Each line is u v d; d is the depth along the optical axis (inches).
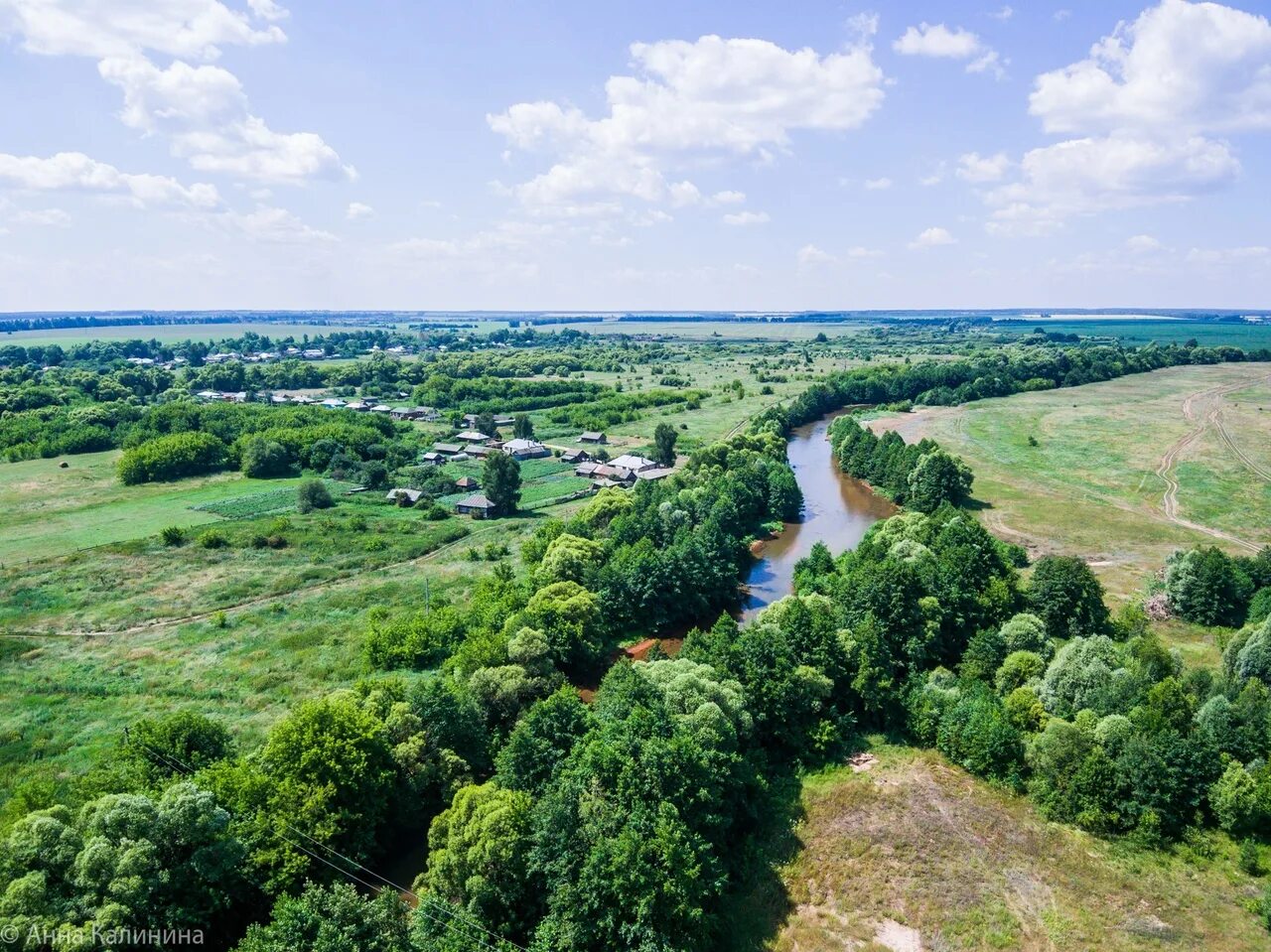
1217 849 2269.9
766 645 2925.7
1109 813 2381.9
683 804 2174.0
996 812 2509.8
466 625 3636.8
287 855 2031.3
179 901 1836.9
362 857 2181.3
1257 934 2011.6
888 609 3312.0
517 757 2375.7
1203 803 2347.4
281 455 7396.7
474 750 2593.5
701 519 5078.7
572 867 1983.3
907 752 2849.4
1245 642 2994.6
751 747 2689.5
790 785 2694.4
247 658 3540.8
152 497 6397.6
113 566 4768.7
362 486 6914.4
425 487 6830.7
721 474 6235.2
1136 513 5782.5
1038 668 2970.0
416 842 2406.5
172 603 4249.5
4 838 1808.6
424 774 2415.1
